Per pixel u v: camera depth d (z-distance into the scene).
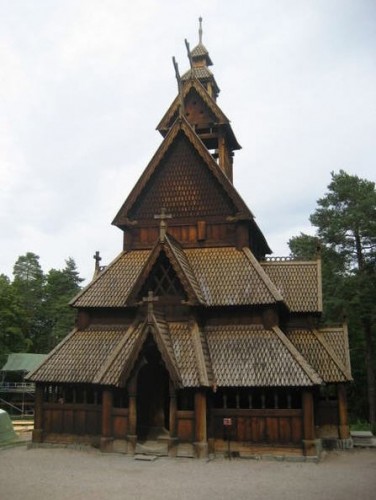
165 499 16.19
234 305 27.48
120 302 29.20
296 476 20.12
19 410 64.88
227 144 36.78
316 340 29.83
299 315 30.73
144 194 32.44
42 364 28.25
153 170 32.03
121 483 18.59
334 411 29.16
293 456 23.92
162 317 27.17
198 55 37.31
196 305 26.67
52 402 28.23
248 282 28.39
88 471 20.91
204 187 31.62
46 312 100.38
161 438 27.11
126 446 25.06
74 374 27.25
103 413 25.72
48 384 27.86
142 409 28.45
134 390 25.39
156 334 25.05
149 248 31.77
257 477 19.88
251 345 26.56
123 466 22.02
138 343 25.23
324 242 56.19
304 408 24.39
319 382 24.27
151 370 28.94
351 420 55.09
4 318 76.62
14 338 77.88
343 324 31.67
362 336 58.34
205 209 31.34
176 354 25.78
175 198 31.92
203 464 22.59
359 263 54.56
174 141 32.47
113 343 28.61
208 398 25.27
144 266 27.50
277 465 22.64
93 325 30.08
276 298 27.08
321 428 29.02
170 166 32.38
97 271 33.28
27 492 17.08
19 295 82.06
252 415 24.97
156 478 19.55
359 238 55.06
